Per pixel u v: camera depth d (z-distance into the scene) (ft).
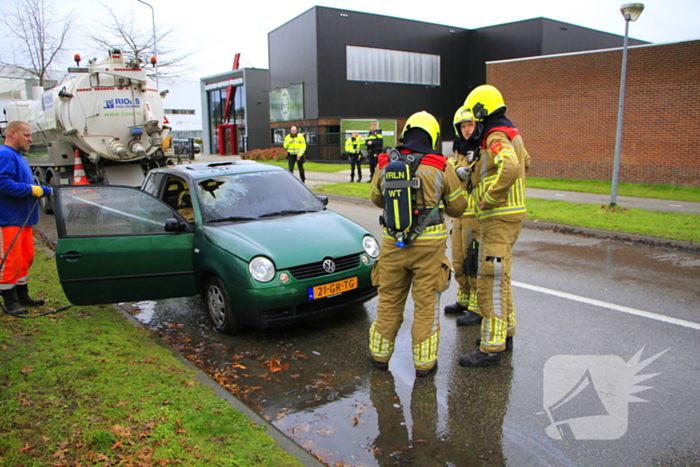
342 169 80.53
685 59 56.59
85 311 17.79
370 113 106.42
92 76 37.60
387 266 13.35
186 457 9.34
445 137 116.26
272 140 116.98
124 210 16.81
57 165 40.55
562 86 67.15
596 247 28.66
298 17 103.35
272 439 10.24
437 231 12.84
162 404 11.29
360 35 103.71
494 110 13.35
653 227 31.78
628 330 16.35
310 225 17.87
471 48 116.47
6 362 13.09
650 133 60.08
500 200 12.97
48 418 10.53
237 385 13.34
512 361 14.39
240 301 15.71
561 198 47.50
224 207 18.49
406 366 14.33
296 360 14.84
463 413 11.82
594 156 65.21
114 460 9.17
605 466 9.82
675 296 19.66
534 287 21.07
